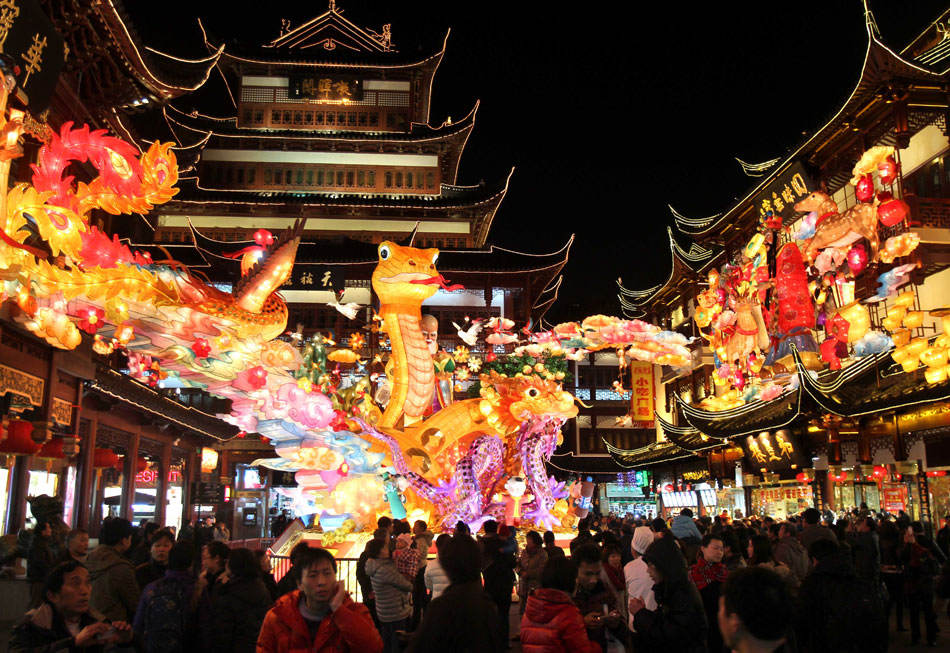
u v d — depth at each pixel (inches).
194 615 266.4
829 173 1282.0
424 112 2554.1
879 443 1050.7
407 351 801.6
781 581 147.9
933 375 815.7
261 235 652.1
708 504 1624.0
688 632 252.2
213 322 599.2
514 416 781.9
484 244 2428.6
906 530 604.7
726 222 1614.2
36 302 458.9
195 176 2171.5
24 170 636.7
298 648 205.5
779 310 1205.1
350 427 739.4
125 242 1405.0
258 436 1995.6
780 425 1084.5
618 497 2353.6
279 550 805.9
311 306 2027.6
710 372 1808.6
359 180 2327.8
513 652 473.7
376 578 372.8
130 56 748.6
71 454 783.1
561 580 227.9
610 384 2421.3
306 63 2332.7
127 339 538.3
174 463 1640.0
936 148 1109.7
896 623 628.4
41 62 532.1
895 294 1124.5
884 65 1037.2
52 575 221.5
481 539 466.0
